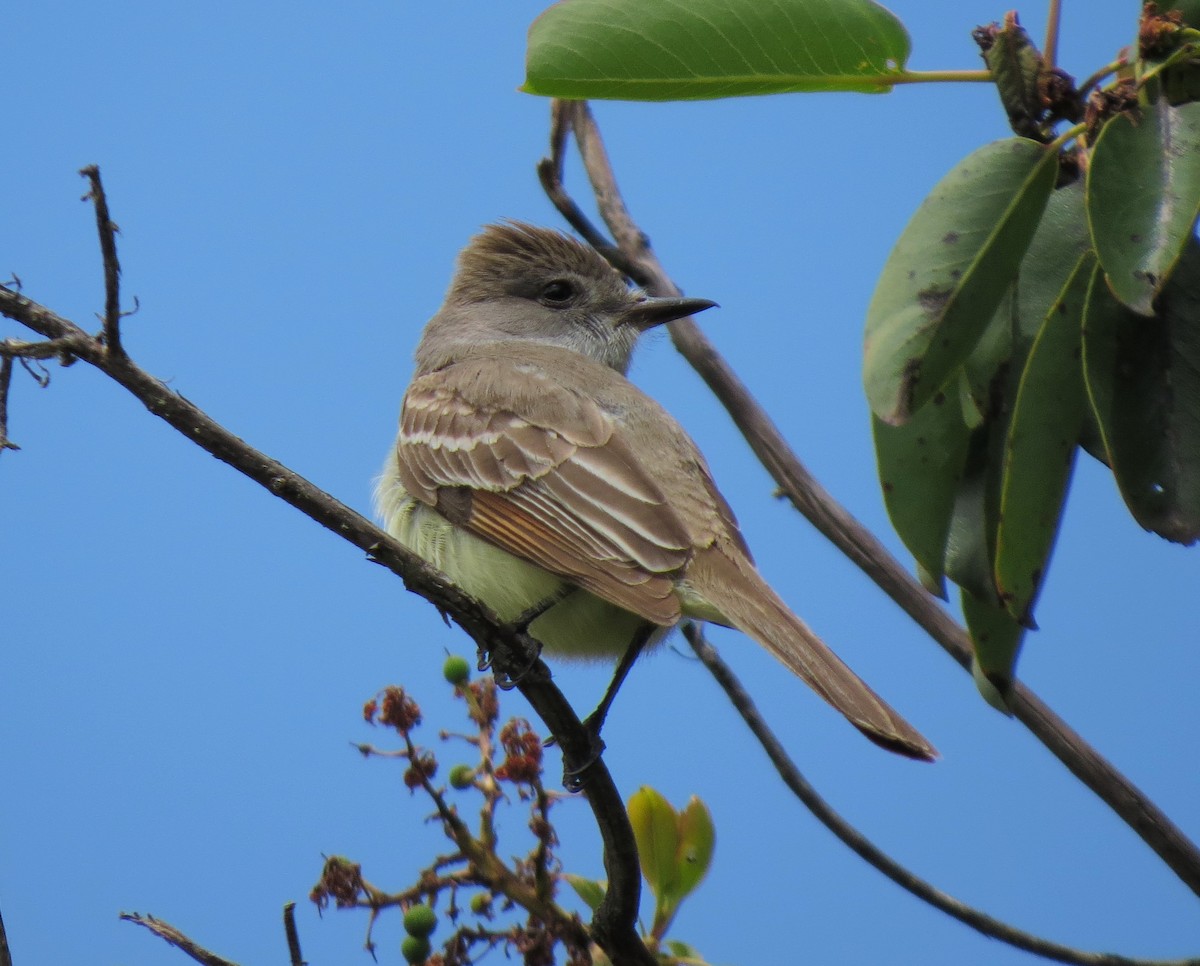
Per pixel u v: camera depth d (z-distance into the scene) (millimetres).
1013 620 6316
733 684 8141
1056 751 6934
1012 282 6035
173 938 6145
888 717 6520
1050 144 5508
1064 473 5730
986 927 7531
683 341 8586
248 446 6551
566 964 6492
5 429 5973
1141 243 4988
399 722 6652
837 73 6031
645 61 6000
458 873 6500
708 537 8008
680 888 7320
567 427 8625
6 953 5262
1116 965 7387
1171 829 6820
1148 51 5262
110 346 6211
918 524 6230
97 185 5961
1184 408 5734
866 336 5402
